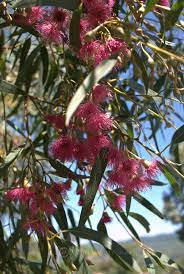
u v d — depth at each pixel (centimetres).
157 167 64
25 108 77
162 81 85
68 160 63
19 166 89
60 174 70
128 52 57
